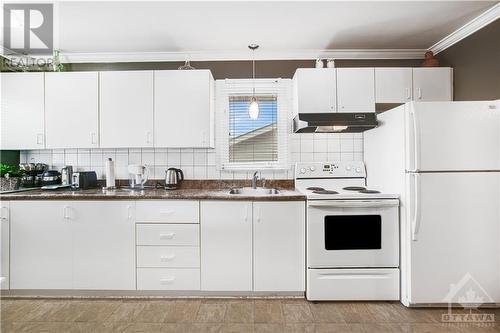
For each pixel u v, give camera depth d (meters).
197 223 2.37
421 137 2.15
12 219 2.39
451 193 2.15
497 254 2.15
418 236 2.16
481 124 2.15
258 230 2.36
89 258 2.39
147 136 2.76
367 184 2.93
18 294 2.43
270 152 3.07
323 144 3.08
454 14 2.33
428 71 2.73
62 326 1.99
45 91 2.76
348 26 2.53
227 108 3.08
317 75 2.71
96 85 2.76
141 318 2.09
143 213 2.38
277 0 2.13
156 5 2.17
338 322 2.04
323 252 2.30
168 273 2.38
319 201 2.30
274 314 2.14
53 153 3.09
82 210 2.39
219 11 2.26
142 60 3.09
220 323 2.03
